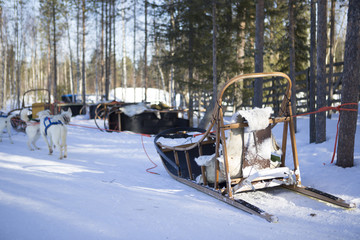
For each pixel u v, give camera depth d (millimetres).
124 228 2949
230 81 3943
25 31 33344
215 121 4250
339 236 2941
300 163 6055
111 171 6004
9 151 7777
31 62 43312
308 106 12266
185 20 12492
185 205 3863
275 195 4367
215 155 4352
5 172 5051
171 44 14023
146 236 2799
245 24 13617
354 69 4934
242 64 13367
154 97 37344
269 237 2896
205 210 3693
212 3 10609
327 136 7676
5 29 30062
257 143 4258
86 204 3600
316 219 3436
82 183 4680
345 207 3752
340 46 27422
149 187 4832
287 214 3615
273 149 4512
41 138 10648
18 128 11750
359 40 4801
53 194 3900
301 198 4211
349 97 5035
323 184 4691
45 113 7609
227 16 12578
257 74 3984
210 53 12547
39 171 5473
